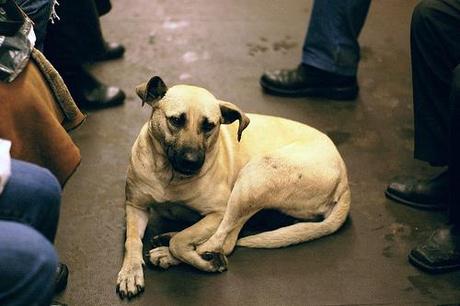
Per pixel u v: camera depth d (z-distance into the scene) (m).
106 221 2.40
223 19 3.86
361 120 3.11
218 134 2.16
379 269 2.29
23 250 1.33
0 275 1.30
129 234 2.21
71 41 2.90
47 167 1.79
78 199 2.50
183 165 2.04
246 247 2.31
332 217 2.36
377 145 2.94
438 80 2.50
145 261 2.22
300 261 2.28
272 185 2.20
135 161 2.22
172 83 3.25
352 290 2.19
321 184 2.29
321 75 3.22
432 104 2.54
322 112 3.15
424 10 2.45
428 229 2.48
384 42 3.75
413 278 2.27
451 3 2.42
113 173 2.65
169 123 2.07
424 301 2.18
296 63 3.50
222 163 2.26
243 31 3.76
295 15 3.96
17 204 1.48
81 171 2.64
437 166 2.64
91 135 2.85
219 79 3.32
